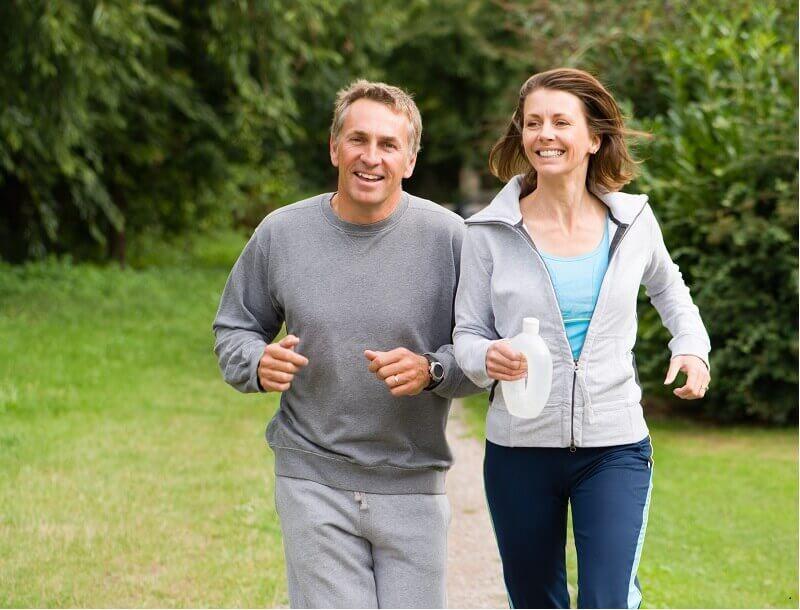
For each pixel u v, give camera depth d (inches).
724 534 235.9
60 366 394.6
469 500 258.4
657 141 349.1
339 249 125.2
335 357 123.6
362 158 121.2
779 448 326.3
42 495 246.5
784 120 333.7
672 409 384.2
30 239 682.8
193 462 281.9
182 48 649.6
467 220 126.9
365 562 126.3
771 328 332.5
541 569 129.4
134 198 764.0
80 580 195.5
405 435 125.5
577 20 447.5
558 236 127.0
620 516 121.1
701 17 390.6
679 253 336.5
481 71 1033.5
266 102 650.2
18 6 490.0
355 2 722.2
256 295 130.6
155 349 449.4
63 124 530.9
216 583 195.8
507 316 125.2
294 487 125.7
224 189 791.1
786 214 323.0
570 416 123.3
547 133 124.4
